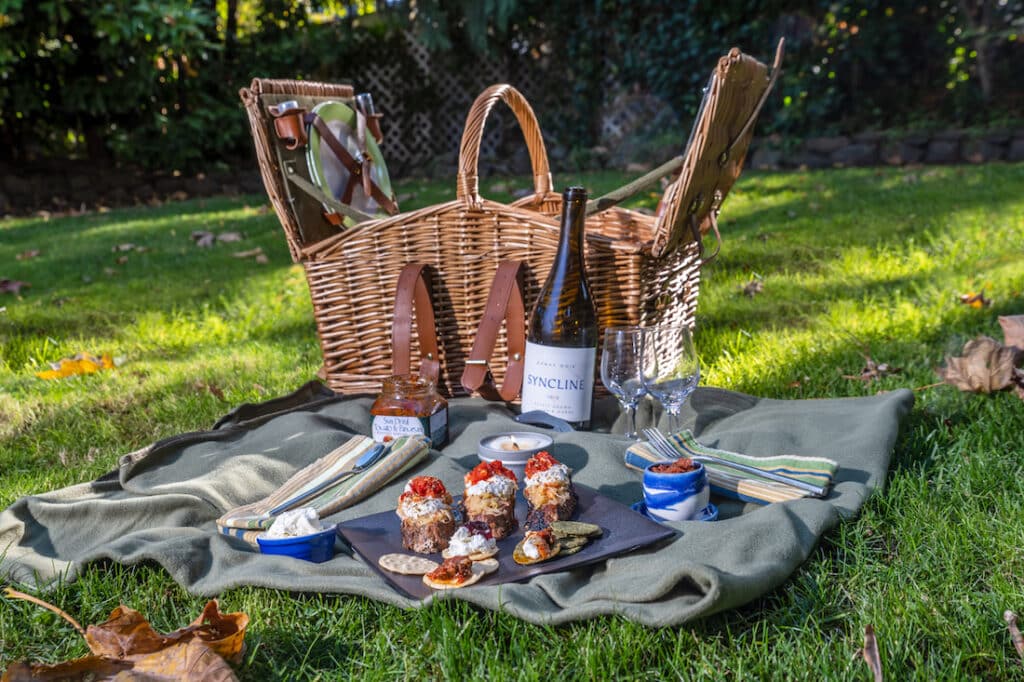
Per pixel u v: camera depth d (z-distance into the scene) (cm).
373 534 155
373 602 138
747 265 420
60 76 841
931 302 332
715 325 328
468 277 232
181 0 809
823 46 888
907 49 902
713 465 178
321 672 124
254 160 962
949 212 507
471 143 225
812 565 145
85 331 362
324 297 238
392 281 234
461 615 132
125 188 877
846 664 119
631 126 961
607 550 143
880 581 140
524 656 122
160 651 116
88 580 147
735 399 227
